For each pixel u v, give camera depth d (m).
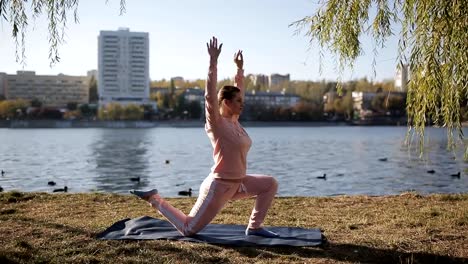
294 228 6.93
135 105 153.62
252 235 6.46
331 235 6.73
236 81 6.69
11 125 140.62
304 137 85.88
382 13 7.20
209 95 5.81
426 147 6.93
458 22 5.76
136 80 174.50
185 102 163.00
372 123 143.88
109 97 171.88
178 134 103.31
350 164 37.84
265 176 6.38
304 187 24.92
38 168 35.81
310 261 5.61
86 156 47.16
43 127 141.88
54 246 6.04
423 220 7.71
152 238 6.27
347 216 8.22
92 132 114.88
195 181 27.91
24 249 5.86
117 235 6.47
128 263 5.48
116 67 172.12
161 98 170.38
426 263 5.74
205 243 6.13
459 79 6.00
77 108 159.62
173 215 6.36
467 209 8.59
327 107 153.25
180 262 5.50
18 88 169.88
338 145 63.03
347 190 23.67
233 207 9.17
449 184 25.55
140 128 146.12
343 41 7.15
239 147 5.97
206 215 6.16
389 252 5.95
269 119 151.25
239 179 6.11
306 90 168.12
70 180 28.80
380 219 7.91
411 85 6.22
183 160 42.50
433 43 5.81
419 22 5.99
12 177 30.17
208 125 5.96
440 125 6.28
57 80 175.25
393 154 47.59
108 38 171.50
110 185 26.34
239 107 6.16
